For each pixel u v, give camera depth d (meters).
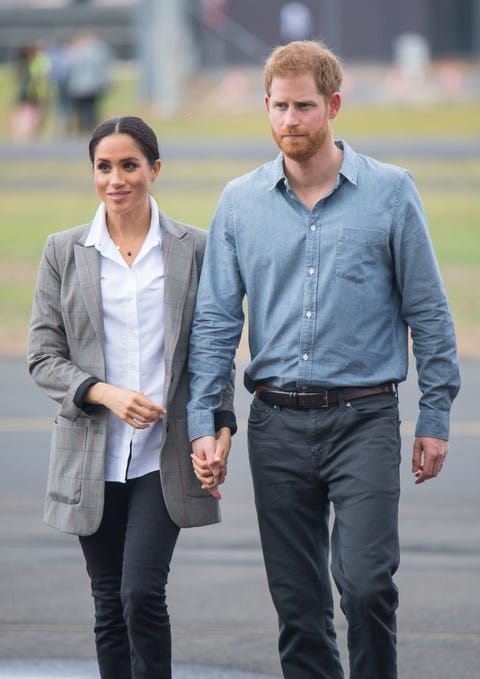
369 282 14.32
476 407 35.66
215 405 14.70
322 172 14.39
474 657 17.73
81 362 14.73
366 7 191.62
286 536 14.63
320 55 14.07
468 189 79.50
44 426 33.41
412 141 101.12
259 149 96.62
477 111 131.25
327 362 14.30
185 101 137.88
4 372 40.72
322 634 14.77
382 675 13.84
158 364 14.80
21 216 71.44
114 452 14.73
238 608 19.88
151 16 125.06
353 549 13.82
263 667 17.39
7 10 182.00
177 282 14.79
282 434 14.47
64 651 18.05
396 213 14.34
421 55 184.38
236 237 14.66
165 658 14.38
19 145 103.94
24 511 25.58
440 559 22.41
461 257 59.44
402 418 34.00
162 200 73.50
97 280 14.63
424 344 14.52
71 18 181.00
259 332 14.70
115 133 14.47
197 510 14.63
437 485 27.64
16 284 54.53
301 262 14.36
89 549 14.99
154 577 14.28
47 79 112.12
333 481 14.34
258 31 187.00
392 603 13.88
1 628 19.02
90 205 75.31
